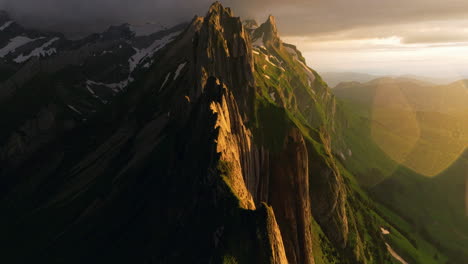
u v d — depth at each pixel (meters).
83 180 131.12
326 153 120.62
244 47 108.31
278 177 88.00
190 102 95.19
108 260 73.12
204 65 99.75
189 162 69.25
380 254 130.75
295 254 81.62
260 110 99.56
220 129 65.94
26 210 133.62
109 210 93.50
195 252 53.47
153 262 58.97
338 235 107.25
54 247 93.38
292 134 92.00
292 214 85.00
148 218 73.50
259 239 51.88
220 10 121.38
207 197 58.75
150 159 99.62
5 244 108.38
